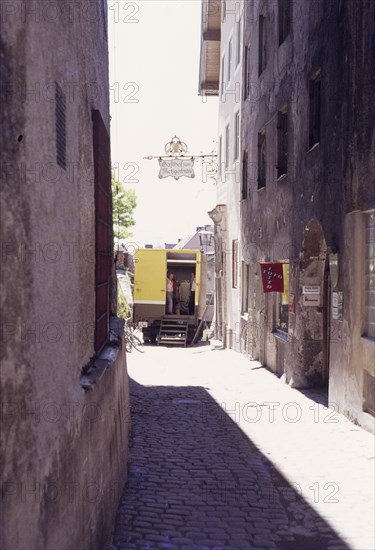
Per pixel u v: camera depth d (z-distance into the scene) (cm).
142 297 2694
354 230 1012
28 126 302
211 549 554
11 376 272
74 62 444
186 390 1387
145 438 945
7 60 273
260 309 1827
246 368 1762
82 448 426
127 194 4044
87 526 437
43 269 329
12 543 264
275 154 1586
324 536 591
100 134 594
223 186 2611
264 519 631
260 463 820
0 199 262
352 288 1023
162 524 607
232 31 2428
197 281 2700
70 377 402
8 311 270
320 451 871
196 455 855
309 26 1274
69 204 412
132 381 1524
